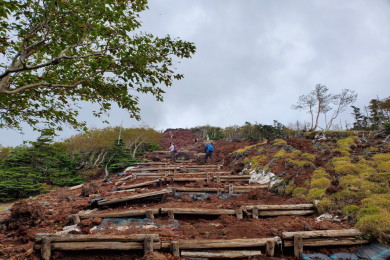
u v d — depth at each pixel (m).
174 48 5.54
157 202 8.32
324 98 21.11
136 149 24.62
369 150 10.47
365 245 5.09
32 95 5.87
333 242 5.06
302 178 9.13
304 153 11.38
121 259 4.66
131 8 5.17
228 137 31.58
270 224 6.19
